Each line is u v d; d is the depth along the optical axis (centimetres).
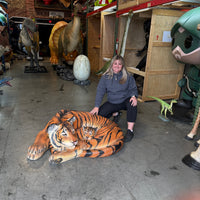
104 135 200
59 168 179
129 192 155
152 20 327
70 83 504
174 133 256
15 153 200
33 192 152
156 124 281
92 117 206
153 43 341
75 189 156
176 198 151
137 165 188
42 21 956
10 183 160
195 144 224
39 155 189
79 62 480
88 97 396
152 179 170
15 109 320
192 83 307
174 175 176
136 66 417
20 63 802
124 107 249
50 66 757
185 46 260
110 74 230
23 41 576
